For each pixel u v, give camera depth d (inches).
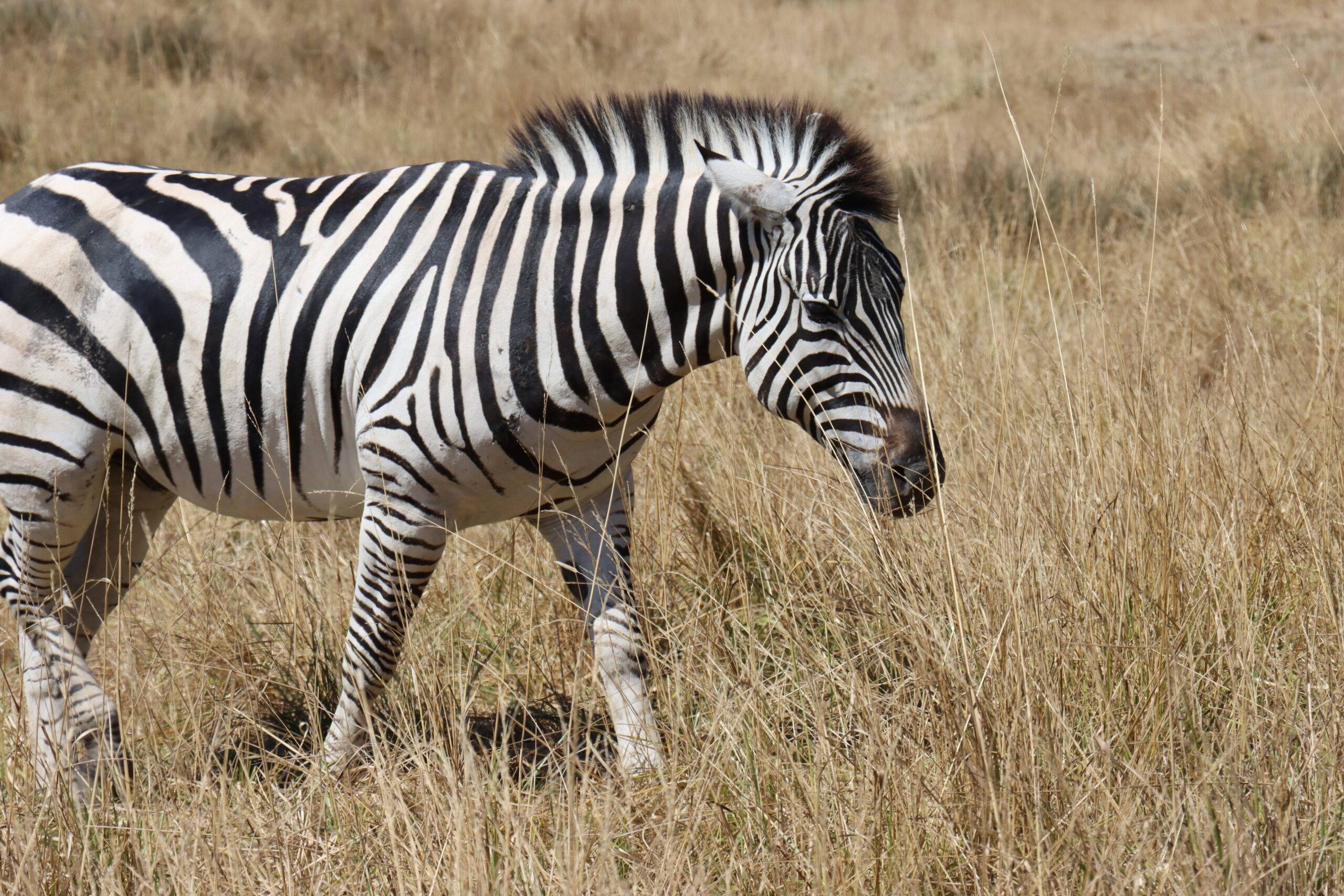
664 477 382.3
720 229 257.8
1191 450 324.2
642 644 296.2
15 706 301.1
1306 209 632.4
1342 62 1085.8
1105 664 274.2
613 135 270.7
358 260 273.0
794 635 305.7
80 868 237.8
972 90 1154.7
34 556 295.1
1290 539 309.9
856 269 246.1
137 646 336.5
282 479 290.5
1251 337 406.3
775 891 232.1
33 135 860.0
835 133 258.1
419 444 265.9
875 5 1594.5
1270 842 224.4
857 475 251.8
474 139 944.3
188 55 1097.4
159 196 290.5
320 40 1212.5
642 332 265.4
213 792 256.8
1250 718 255.9
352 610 293.0
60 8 1127.0
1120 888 210.8
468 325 265.0
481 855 230.1
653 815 254.4
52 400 282.0
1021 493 303.0
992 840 229.1
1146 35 1348.4
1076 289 574.6
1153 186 720.3
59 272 282.0
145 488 316.2
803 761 277.1
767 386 256.4
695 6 1489.9
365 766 272.8
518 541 383.2
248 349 275.3
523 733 319.6
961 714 249.8
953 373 430.9
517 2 1395.2
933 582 281.3
